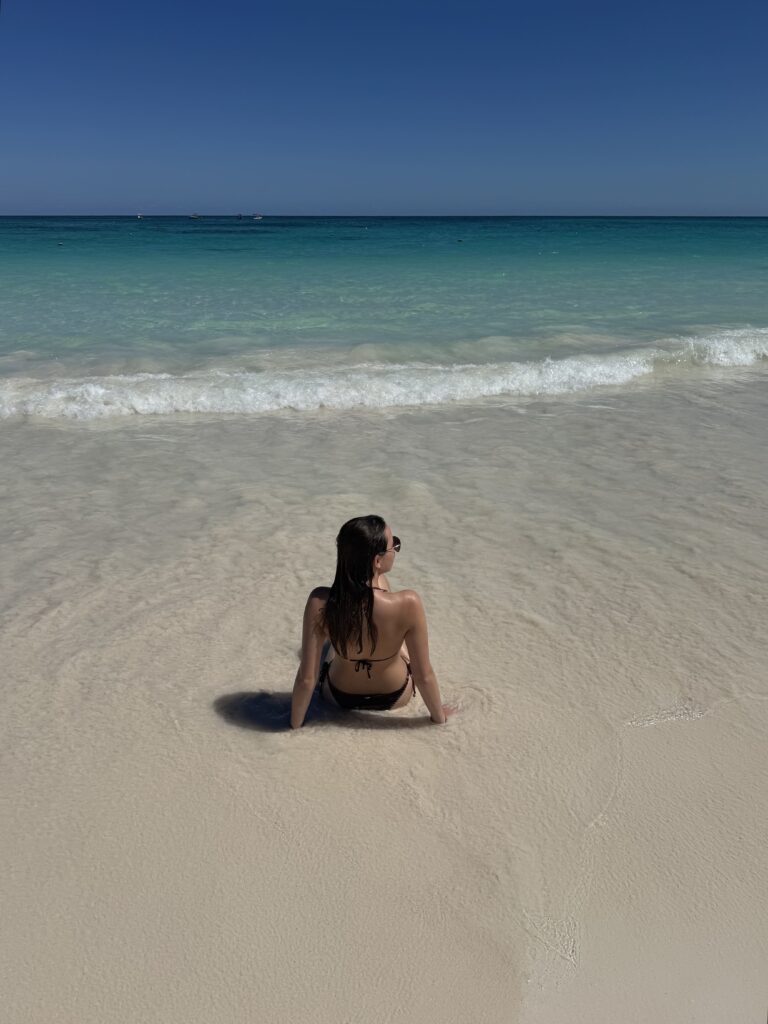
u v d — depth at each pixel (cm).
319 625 323
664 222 13575
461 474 656
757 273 2267
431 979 224
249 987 220
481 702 354
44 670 377
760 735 332
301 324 1311
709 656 392
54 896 247
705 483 635
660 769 310
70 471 660
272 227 9150
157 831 275
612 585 468
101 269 2283
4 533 537
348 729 336
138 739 327
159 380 902
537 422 809
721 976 226
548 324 1330
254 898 248
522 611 438
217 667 384
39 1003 214
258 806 288
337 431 777
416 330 1265
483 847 271
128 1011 213
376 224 11369
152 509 581
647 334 1231
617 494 613
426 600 449
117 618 429
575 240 4803
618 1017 214
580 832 278
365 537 313
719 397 907
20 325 1259
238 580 475
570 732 333
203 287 1816
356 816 283
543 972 227
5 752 317
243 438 754
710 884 257
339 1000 217
